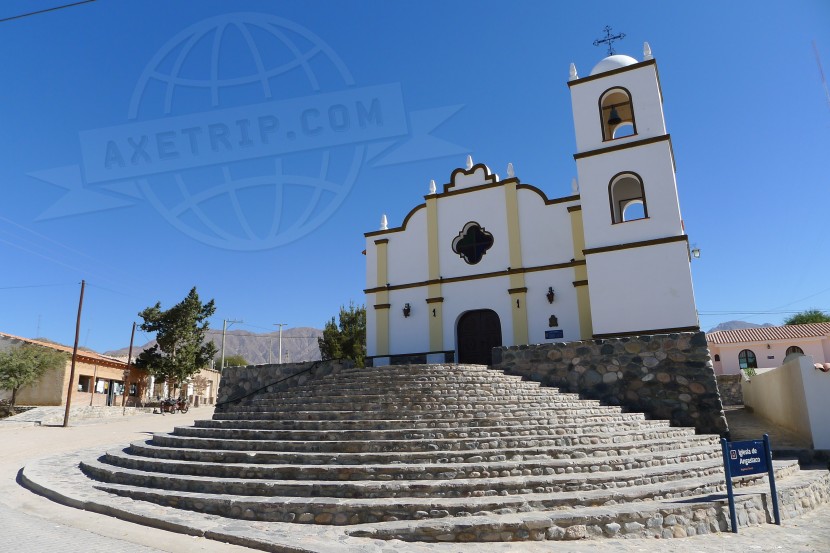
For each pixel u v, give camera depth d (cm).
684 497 928
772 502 954
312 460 1047
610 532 819
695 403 1445
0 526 887
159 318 4494
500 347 1705
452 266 2230
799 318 5566
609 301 1794
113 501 1014
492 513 851
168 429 2444
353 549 740
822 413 1333
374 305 2322
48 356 3394
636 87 1938
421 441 1066
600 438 1134
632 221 1831
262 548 768
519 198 2175
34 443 1983
